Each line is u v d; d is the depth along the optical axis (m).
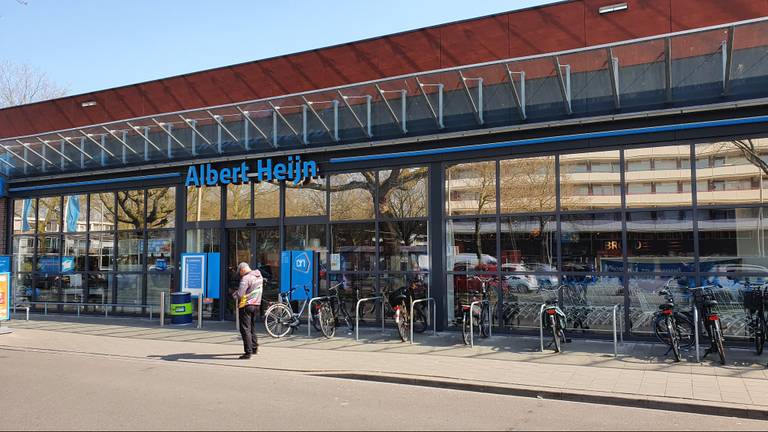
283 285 14.19
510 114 11.80
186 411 6.68
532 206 11.94
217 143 14.96
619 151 11.28
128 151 16.20
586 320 11.43
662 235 10.95
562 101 11.35
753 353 9.82
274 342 11.75
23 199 18.62
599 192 11.42
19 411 6.66
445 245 12.66
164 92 17.91
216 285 15.12
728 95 10.13
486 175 12.37
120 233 16.88
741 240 10.44
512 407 7.03
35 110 20.17
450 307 12.58
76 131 16.14
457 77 12.18
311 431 5.89
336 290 13.63
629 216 11.20
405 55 14.45
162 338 12.53
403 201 13.18
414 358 9.86
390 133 12.95
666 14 12.09
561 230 11.70
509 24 13.40
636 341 11.01
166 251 16.11
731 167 10.53
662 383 7.89
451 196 12.66
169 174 15.97
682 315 10.12
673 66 10.54
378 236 13.37
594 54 10.77
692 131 10.69
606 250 11.34
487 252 12.29
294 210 14.42
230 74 16.86
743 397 7.14
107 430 5.87
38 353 11.08
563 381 8.08
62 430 5.86
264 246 14.97
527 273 11.93
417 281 12.90
